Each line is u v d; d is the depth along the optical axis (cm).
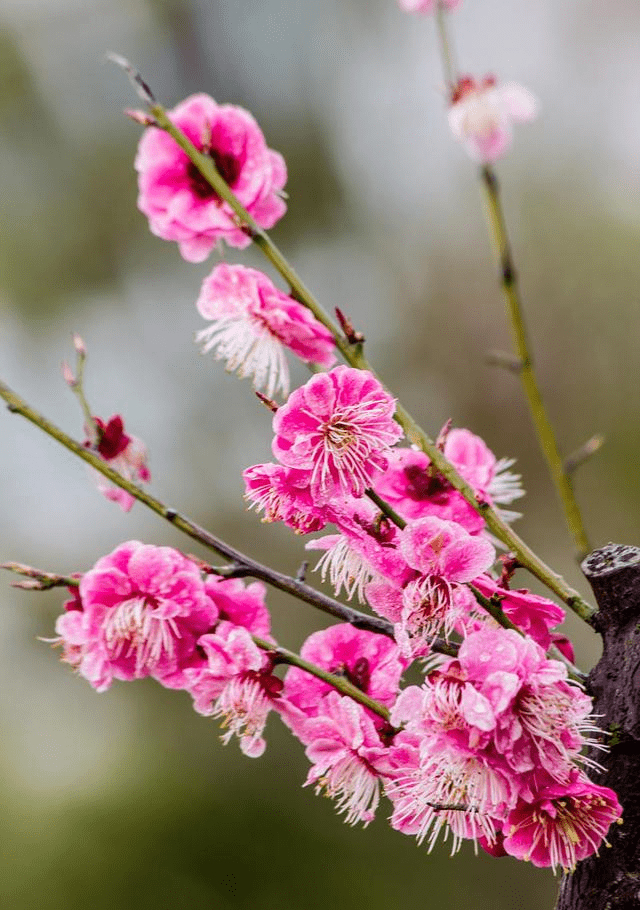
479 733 234
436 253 1187
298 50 1324
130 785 967
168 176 328
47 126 1229
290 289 302
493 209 404
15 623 1056
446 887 907
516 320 388
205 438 1114
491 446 1087
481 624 258
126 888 931
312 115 1295
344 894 911
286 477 254
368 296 1202
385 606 259
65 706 1020
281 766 955
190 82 1324
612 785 258
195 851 944
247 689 278
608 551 273
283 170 331
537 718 236
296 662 276
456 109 426
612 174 1175
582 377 1079
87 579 284
